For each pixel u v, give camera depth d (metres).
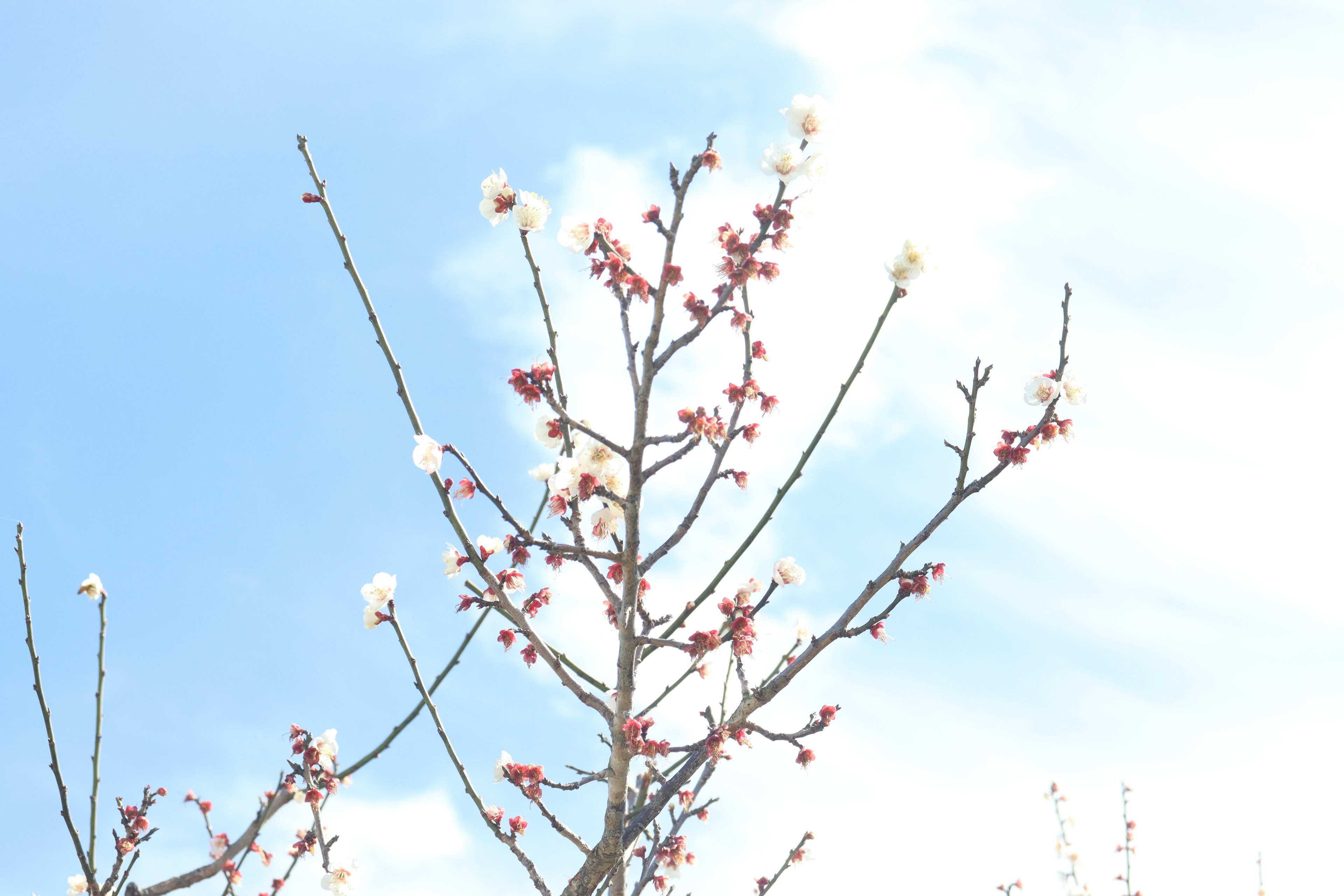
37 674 1.70
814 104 1.70
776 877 2.03
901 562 1.78
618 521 1.77
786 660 1.91
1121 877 2.41
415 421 1.74
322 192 1.76
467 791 1.79
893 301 1.77
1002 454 1.77
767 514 1.80
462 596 1.78
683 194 1.68
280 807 1.78
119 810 1.76
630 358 1.72
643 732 1.77
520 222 1.78
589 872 1.78
